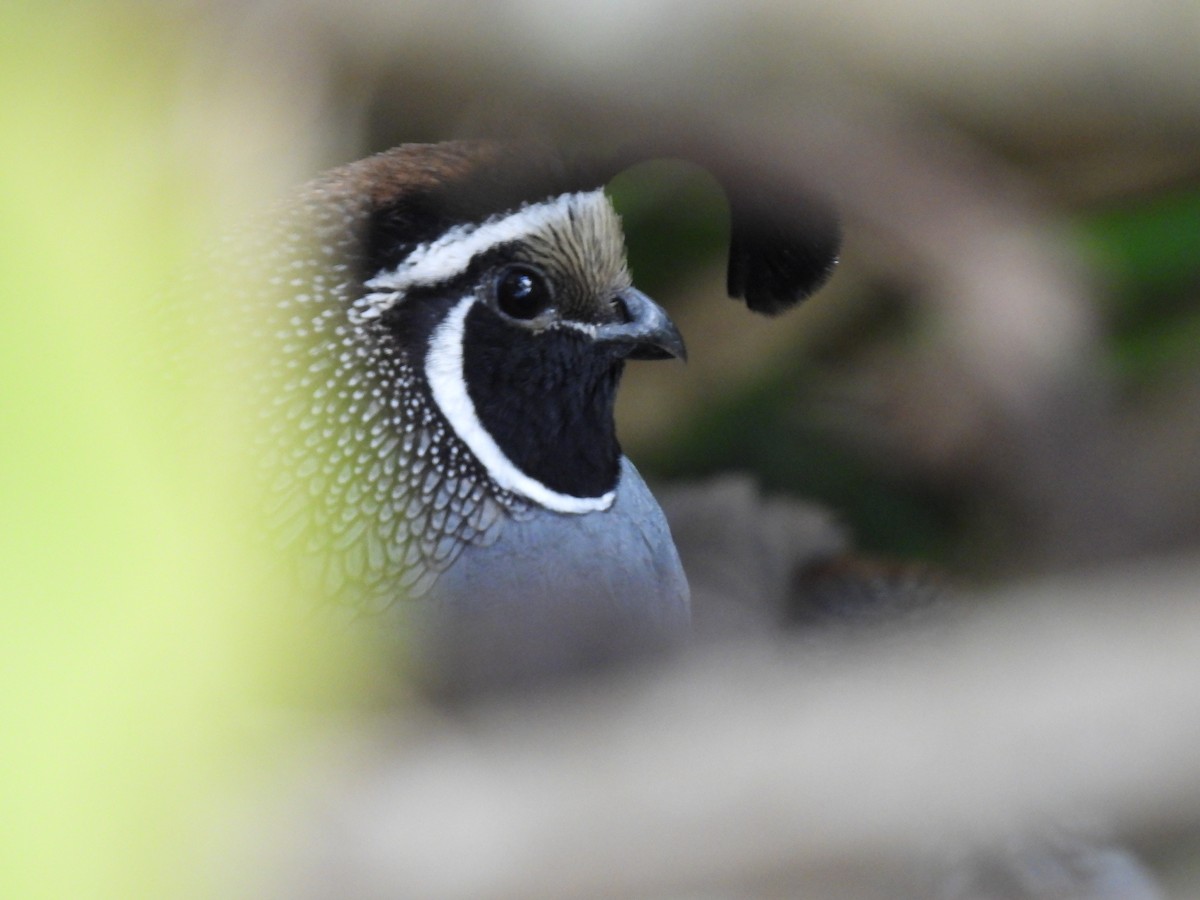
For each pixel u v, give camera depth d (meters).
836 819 2.20
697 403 2.68
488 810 2.28
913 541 2.64
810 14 2.45
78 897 1.44
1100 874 2.52
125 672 1.44
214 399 2.49
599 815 2.26
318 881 2.21
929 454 2.63
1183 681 2.23
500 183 2.50
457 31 2.46
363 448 2.50
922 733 2.23
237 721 2.21
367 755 2.42
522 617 2.51
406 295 2.50
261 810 2.22
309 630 2.49
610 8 2.45
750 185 2.50
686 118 2.46
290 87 2.48
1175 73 2.45
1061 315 2.53
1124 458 2.61
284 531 2.49
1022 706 2.22
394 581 2.50
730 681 2.45
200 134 2.48
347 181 2.50
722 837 2.23
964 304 2.52
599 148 2.50
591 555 2.52
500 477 2.51
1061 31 2.45
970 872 2.50
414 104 2.50
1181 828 2.21
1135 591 2.42
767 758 2.26
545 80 2.45
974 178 2.51
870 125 2.47
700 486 2.65
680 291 2.67
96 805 1.46
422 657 2.50
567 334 2.51
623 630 2.52
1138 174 2.61
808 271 2.52
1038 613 2.42
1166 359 2.62
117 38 2.47
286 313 2.50
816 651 2.58
